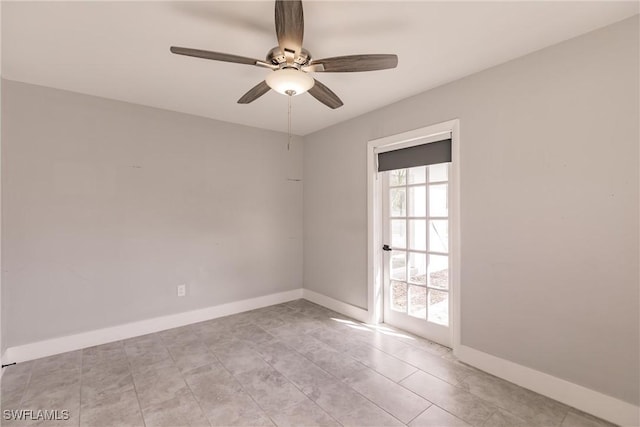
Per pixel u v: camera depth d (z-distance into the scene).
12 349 2.41
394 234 3.16
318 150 3.96
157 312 3.10
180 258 3.25
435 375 2.24
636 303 1.68
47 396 2.00
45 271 2.55
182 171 3.27
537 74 2.04
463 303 2.45
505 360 2.19
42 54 2.08
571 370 1.90
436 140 2.66
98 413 1.83
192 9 1.65
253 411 1.85
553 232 1.97
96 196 2.78
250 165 3.78
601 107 1.79
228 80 2.50
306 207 4.19
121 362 2.44
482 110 2.32
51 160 2.58
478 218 2.35
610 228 1.76
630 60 1.70
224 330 3.10
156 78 2.45
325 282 3.86
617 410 1.73
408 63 2.22
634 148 1.69
